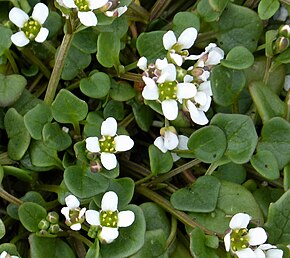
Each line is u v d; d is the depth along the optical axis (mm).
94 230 140
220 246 149
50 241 145
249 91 158
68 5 138
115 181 148
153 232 143
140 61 149
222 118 153
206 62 152
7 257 137
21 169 149
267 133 157
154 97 145
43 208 145
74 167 145
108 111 160
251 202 150
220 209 151
